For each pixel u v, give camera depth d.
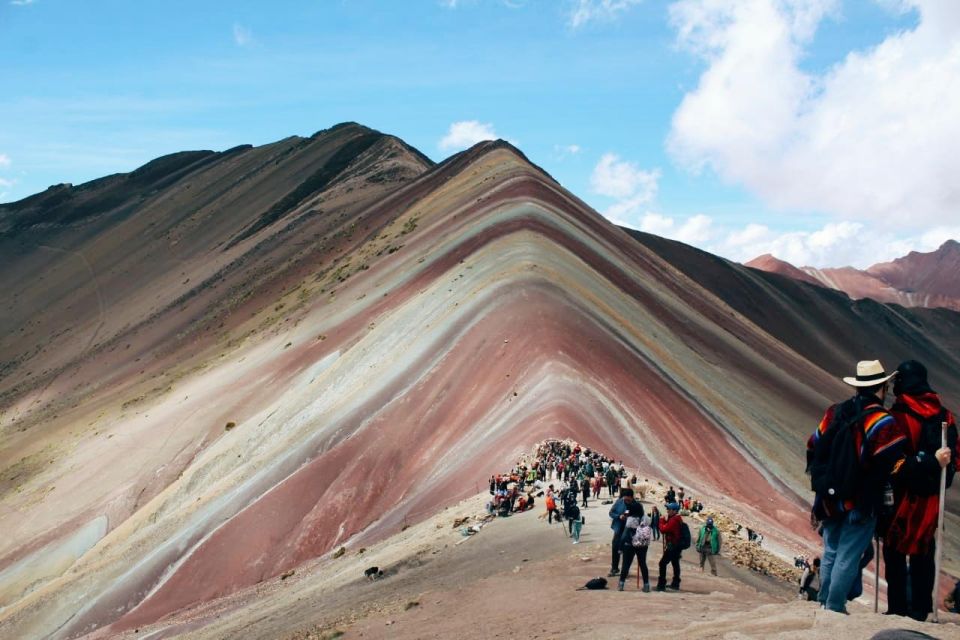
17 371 195.38
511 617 16.20
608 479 32.91
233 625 37.16
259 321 136.25
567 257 94.12
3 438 143.25
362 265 129.75
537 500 33.62
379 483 57.81
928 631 7.13
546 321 69.38
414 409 64.56
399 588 26.42
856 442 7.43
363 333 95.19
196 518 64.19
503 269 86.44
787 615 9.44
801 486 56.81
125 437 100.44
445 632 16.50
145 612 53.66
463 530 31.25
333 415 71.38
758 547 26.91
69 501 88.19
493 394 61.03
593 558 21.66
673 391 64.69
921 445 7.42
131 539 68.31
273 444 76.38
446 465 53.94
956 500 69.75
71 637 55.38
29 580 74.94
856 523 7.59
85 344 191.00
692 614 13.26
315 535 54.97
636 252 125.56
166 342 161.38
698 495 42.81
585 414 52.28
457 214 125.12
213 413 95.19
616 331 73.88
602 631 12.64
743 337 110.19
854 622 7.52
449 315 79.50
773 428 72.25
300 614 30.22
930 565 7.69
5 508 93.19
